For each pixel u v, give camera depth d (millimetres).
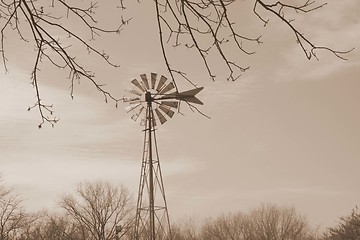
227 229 60188
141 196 23078
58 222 41781
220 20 3658
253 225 61062
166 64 3852
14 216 38406
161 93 21844
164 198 22781
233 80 3850
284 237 58094
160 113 22312
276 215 59812
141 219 23156
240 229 61438
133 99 22172
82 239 38719
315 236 52594
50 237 39219
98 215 38812
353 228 31359
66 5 3727
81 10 3752
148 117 22266
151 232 22078
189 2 3645
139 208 23062
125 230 35844
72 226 41406
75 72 3945
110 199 39500
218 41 3723
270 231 58531
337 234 31922
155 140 22578
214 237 61062
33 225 39812
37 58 3857
